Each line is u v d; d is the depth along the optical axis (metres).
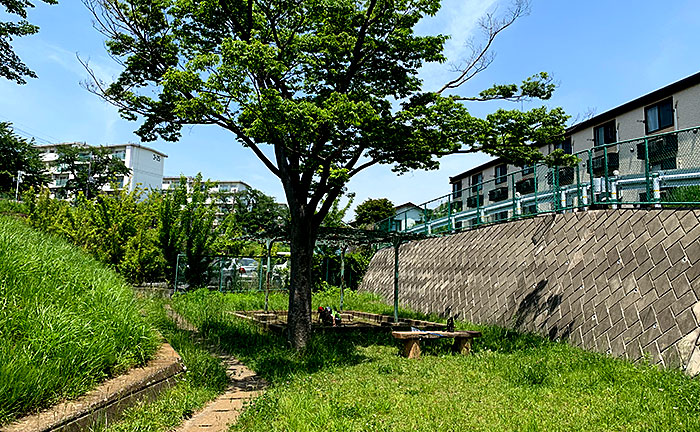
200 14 9.68
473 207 17.41
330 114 7.41
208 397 5.98
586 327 9.44
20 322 4.43
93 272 7.05
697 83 18.80
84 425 3.93
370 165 10.37
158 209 20.59
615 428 4.72
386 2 8.78
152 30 9.78
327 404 5.33
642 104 21.22
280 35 9.49
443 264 17.06
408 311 16.66
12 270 5.16
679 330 7.37
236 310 15.62
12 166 39.31
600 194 11.89
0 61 17.06
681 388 5.95
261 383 7.06
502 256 13.80
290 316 9.85
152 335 6.30
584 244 10.73
